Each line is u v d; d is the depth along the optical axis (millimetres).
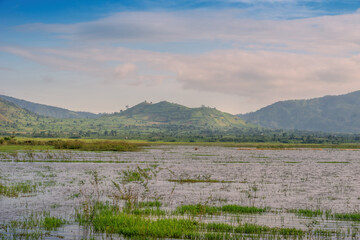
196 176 43156
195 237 16609
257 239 16391
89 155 80000
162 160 69500
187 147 157750
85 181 36531
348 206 25328
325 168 57500
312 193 31156
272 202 26656
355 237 17000
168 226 17609
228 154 99688
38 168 50031
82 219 19703
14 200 25625
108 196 27984
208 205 24891
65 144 105438
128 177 39781
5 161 61469
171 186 34281
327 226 19219
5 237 16188
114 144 109000
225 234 17109
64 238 16203
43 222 18984
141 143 198000
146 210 21969
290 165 62938
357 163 70688
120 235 16844
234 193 30672
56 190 30375
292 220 20625
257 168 55625
